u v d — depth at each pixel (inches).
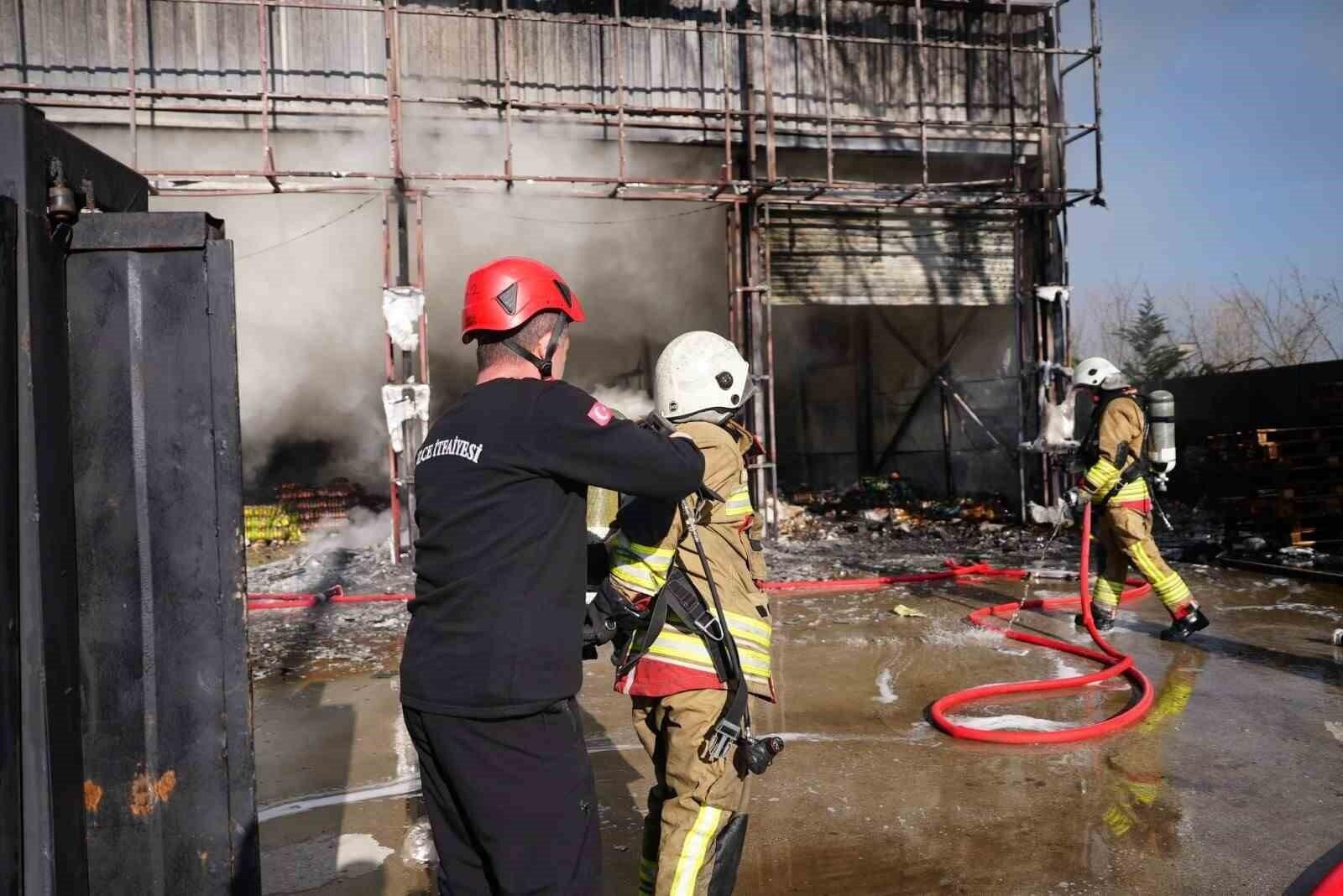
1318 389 355.9
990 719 183.2
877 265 490.9
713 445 100.6
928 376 597.6
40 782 67.1
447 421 83.2
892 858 124.1
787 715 188.1
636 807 143.1
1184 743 165.3
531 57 438.9
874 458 643.5
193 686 75.6
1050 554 397.4
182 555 75.6
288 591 338.0
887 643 246.4
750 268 452.4
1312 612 266.5
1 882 63.9
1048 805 140.2
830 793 146.9
